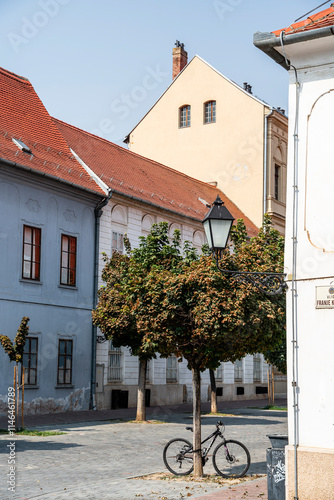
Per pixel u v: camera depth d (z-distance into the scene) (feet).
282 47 31.91
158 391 108.27
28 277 84.94
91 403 93.76
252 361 139.95
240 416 91.71
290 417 31.42
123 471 43.73
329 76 32.35
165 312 41.19
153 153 154.81
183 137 152.15
